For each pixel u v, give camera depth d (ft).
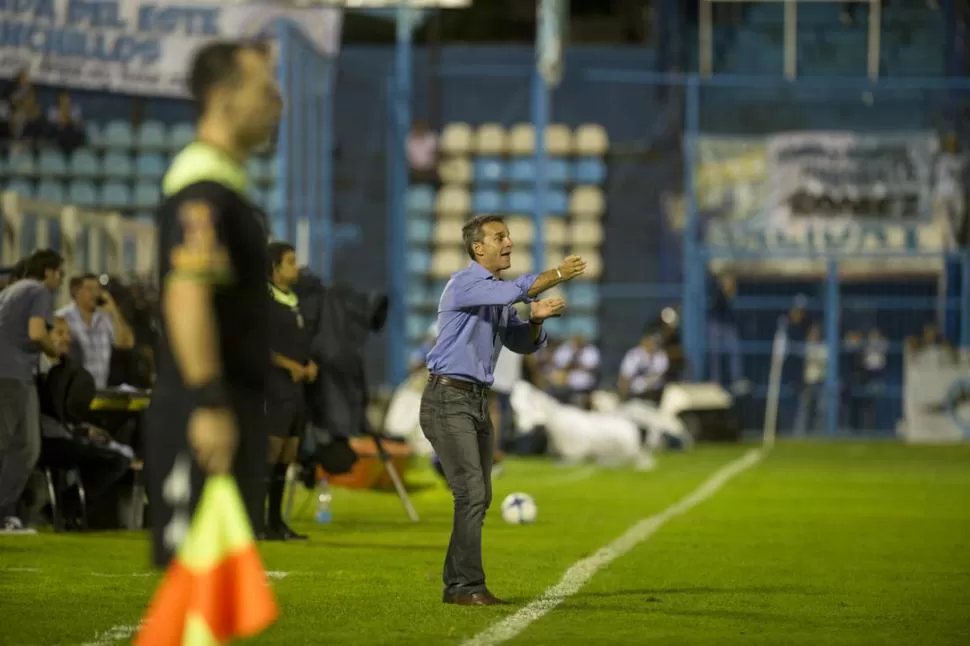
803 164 255.70
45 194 249.55
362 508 122.83
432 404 64.23
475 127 276.82
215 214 35.94
